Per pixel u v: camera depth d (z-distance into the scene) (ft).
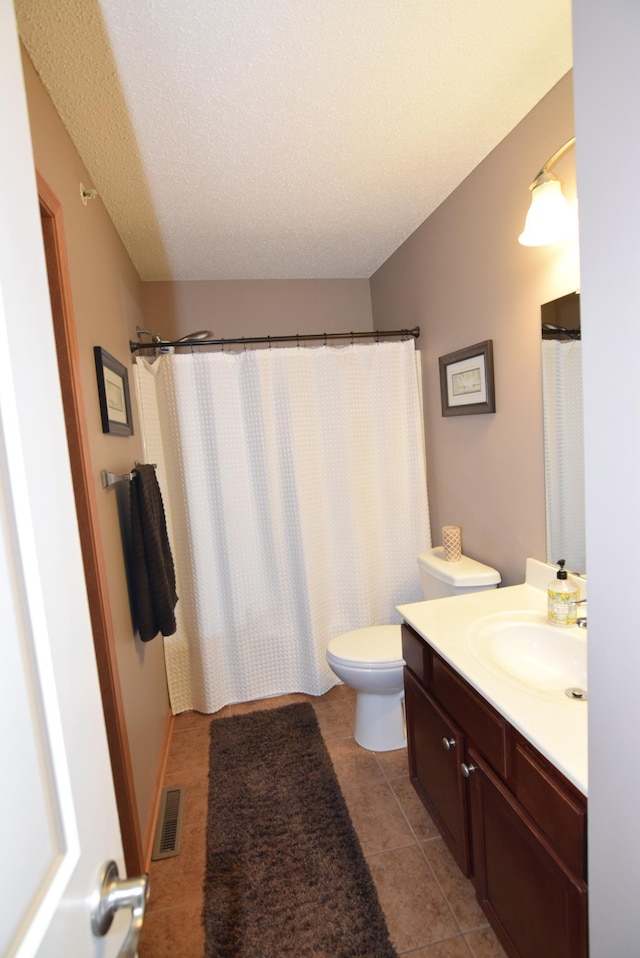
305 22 3.69
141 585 5.55
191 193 6.09
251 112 4.68
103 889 1.79
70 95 4.15
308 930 4.43
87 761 1.77
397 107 4.82
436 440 8.09
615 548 1.98
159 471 7.89
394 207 7.04
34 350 1.61
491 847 3.95
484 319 6.28
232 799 6.11
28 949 1.26
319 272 9.62
